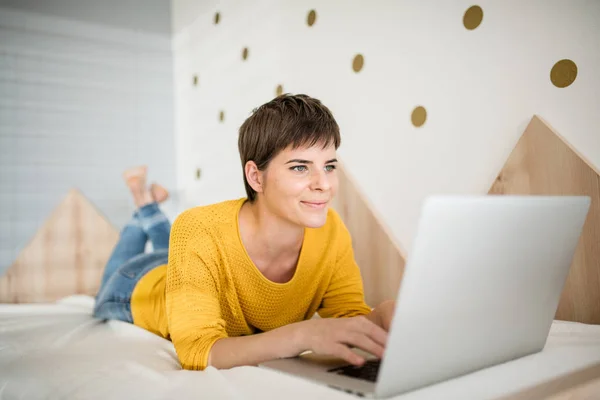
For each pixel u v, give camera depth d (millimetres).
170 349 902
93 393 618
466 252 494
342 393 519
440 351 520
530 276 592
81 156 2176
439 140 1246
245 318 919
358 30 1471
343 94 1523
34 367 774
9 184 2033
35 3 2133
